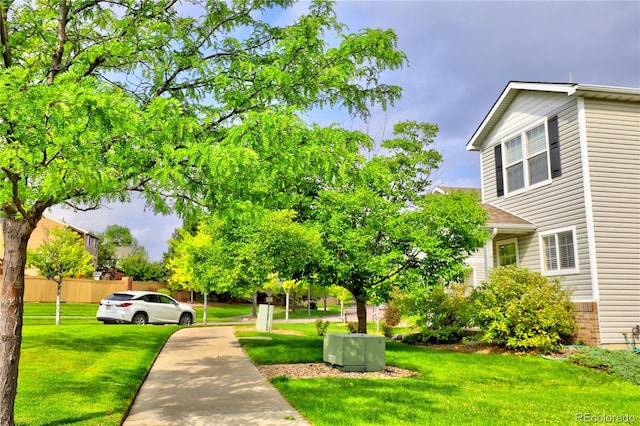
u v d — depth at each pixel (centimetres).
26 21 668
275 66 689
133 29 650
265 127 515
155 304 2206
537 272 1398
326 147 568
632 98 1441
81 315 2939
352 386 839
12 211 543
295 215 1227
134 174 521
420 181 1590
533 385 948
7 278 541
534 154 1620
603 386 961
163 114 499
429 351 1330
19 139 429
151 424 602
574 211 1430
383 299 1323
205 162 486
